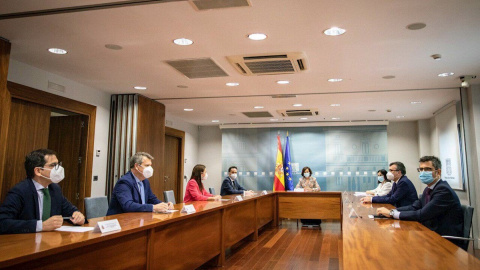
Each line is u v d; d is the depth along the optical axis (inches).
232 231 180.4
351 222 109.0
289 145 386.0
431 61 169.3
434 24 127.3
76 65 179.9
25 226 83.4
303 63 174.1
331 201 278.4
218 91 236.1
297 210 282.7
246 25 129.6
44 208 102.8
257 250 196.9
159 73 193.3
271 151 390.9
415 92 234.5
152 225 99.3
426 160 123.0
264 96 250.1
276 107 294.5
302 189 296.4
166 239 111.6
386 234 88.0
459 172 258.4
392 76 195.9
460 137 254.7
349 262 60.8
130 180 137.6
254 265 165.0
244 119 365.1
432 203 112.3
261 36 139.8
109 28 133.6
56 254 70.3
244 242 219.8
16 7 117.0
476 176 216.4
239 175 394.6
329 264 166.7
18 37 142.7
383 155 363.9
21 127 176.9
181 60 170.9
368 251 69.2
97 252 81.4
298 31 134.6
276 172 362.6
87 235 79.8
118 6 115.4
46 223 85.2
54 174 101.2
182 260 122.5
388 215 117.7
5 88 143.6
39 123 187.6
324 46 149.9
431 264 59.2
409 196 169.0
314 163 378.3
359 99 258.4
